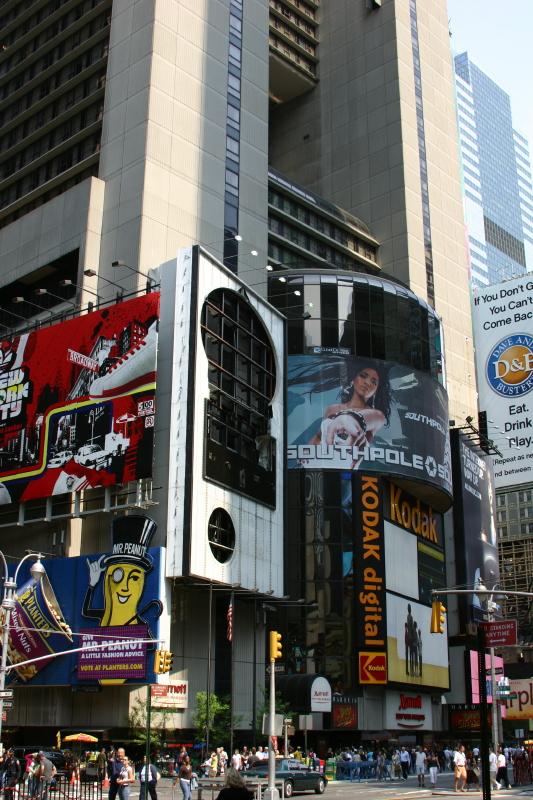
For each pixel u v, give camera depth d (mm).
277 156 130375
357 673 75062
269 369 75625
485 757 25828
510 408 99938
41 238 81625
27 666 60000
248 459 68688
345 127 124125
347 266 109375
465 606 96062
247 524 66750
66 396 65875
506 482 101875
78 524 65000
